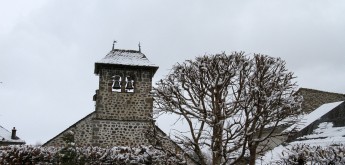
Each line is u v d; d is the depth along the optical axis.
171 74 11.16
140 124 24.58
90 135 24.06
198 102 10.77
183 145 10.90
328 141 15.51
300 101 10.71
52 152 17.75
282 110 10.19
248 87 10.43
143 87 25.44
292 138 18.22
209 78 10.66
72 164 14.41
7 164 17.61
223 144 10.47
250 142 10.14
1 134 35.84
